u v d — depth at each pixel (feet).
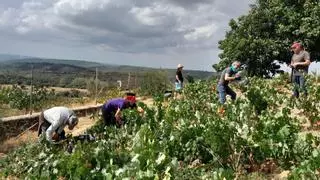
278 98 44.45
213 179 19.75
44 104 67.31
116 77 104.58
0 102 68.95
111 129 33.91
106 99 78.64
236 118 31.22
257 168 25.43
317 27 131.13
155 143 22.98
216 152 24.89
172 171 20.08
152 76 91.66
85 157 22.57
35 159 29.60
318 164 20.39
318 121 35.83
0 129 48.01
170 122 31.68
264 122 26.86
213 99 49.57
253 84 64.23
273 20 146.92
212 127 24.85
